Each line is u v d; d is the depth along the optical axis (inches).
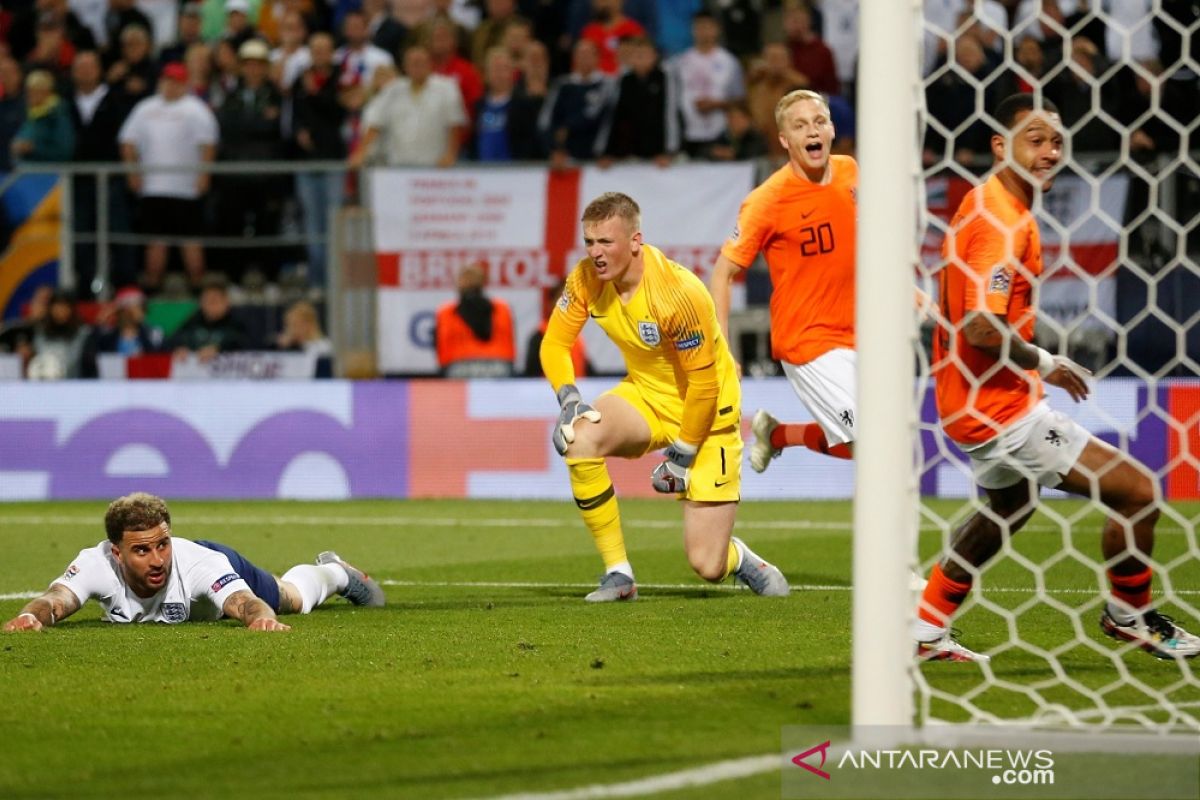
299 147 2156.7
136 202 2011.6
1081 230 1737.2
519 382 1884.8
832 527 1540.4
